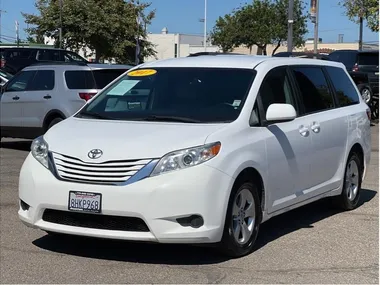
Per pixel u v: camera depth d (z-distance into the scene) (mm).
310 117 6824
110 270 5285
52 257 5625
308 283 5035
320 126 6902
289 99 6613
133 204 5047
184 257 5641
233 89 6121
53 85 11938
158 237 5070
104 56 38750
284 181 6207
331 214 7539
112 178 5152
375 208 7898
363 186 9336
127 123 5848
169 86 6371
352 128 7652
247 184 5629
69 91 11664
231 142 5473
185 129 5535
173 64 6727
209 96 6109
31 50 22234
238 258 5637
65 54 23047
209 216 5156
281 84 6566
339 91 7742
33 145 5762
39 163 5555
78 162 5289
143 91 6438
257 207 5805
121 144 5289
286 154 6203
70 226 5316
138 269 5316
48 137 5730
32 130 12305
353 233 6617
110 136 5473
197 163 5152
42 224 5430
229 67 6434
